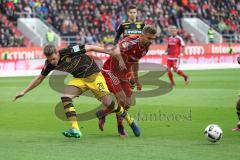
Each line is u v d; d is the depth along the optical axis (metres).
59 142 12.35
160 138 12.80
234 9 65.00
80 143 12.20
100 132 13.92
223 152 10.93
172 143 12.07
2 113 17.94
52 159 10.41
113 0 55.78
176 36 29.89
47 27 51.09
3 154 10.93
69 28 51.66
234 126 14.64
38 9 52.22
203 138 12.70
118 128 13.18
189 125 14.91
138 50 14.03
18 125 15.30
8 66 43.50
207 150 11.16
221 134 11.92
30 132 13.98
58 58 12.38
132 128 13.05
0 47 45.81
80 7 53.72
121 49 13.98
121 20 54.50
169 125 14.95
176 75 38.44
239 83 30.19
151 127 14.62
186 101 20.92
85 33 51.84
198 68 49.25
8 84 31.11
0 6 50.81
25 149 11.46
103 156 10.64
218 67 50.72
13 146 11.84
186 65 51.66
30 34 50.34
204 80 32.94
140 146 11.74
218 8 63.97
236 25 63.78
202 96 22.84
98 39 51.94
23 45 48.41
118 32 20.06
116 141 12.45
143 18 55.25
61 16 52.41
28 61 44.62
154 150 11.24
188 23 59.81
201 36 59.69
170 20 58.50
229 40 61.03
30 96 23.64
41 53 46.53
